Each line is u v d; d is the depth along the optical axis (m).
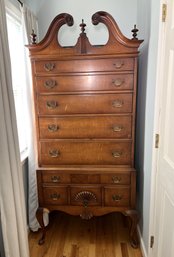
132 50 1.49
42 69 1.58
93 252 1.77
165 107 1.24
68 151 1.69
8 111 1.31
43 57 1.55
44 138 1.69
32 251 1.79
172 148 1.15
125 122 1.61
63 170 1.69
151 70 1.49
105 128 1.63
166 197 1.25
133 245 1.80
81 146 1.67
